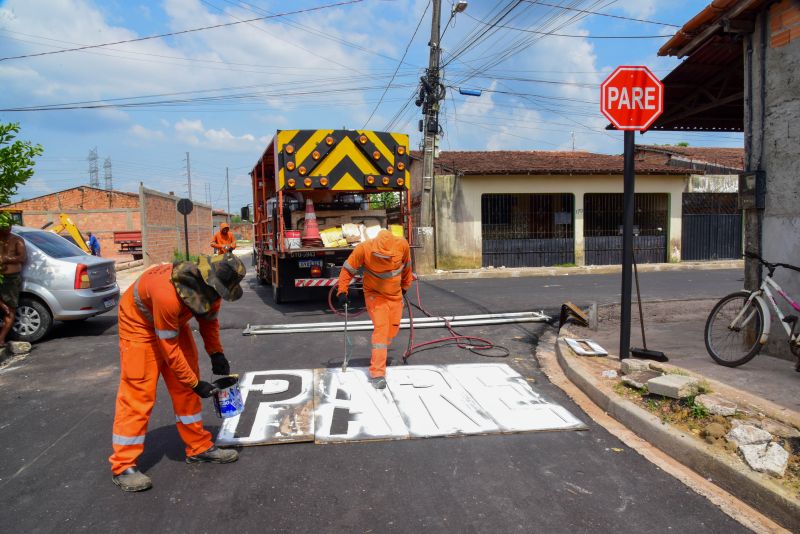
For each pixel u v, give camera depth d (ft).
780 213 17.37
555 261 60.23
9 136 21.97
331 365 19.71
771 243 17.74
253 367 19.63
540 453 12.44
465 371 18.70
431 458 12.25
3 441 13.65
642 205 62.49
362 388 16.94
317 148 30.30
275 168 31.17
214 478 11.46
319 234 31.27
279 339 24.03
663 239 62.59
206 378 18.39
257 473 11.66
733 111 25.40
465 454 12.43
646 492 10.66
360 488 10.94
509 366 19.42
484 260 59.11
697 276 50.49
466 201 57.67
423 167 55.62
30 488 11.15
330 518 9.86
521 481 11.15
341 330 25.30
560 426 13.87
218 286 10.73
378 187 31.48
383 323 17.13
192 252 109.60
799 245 16.75
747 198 18.26
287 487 11.02
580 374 16.94
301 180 30.22
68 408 16.07
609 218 61.77
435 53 53.36
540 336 24.25
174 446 13.15
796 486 9.81
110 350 23.16
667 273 54.19
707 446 11.50
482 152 73.56
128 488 10.90
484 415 14.66
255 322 28.30
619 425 14.01
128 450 11.06
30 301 24.21
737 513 9.87
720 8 17.74
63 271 24.68
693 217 63.00
